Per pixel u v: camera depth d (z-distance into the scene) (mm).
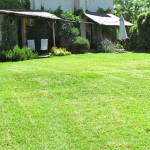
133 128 3881
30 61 11852
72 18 19641
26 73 7969
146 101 5238
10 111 4766
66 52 16312
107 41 20484
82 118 4352
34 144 3461
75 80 7066
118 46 21016
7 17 14352
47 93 6004
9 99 5547
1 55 12836
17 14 14164
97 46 21156
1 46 14156
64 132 3814
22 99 5562
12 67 9516
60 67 9250
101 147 3326
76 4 22344
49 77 7438
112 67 9211
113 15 25547
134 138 3555
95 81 6957
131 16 34812
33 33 17891
